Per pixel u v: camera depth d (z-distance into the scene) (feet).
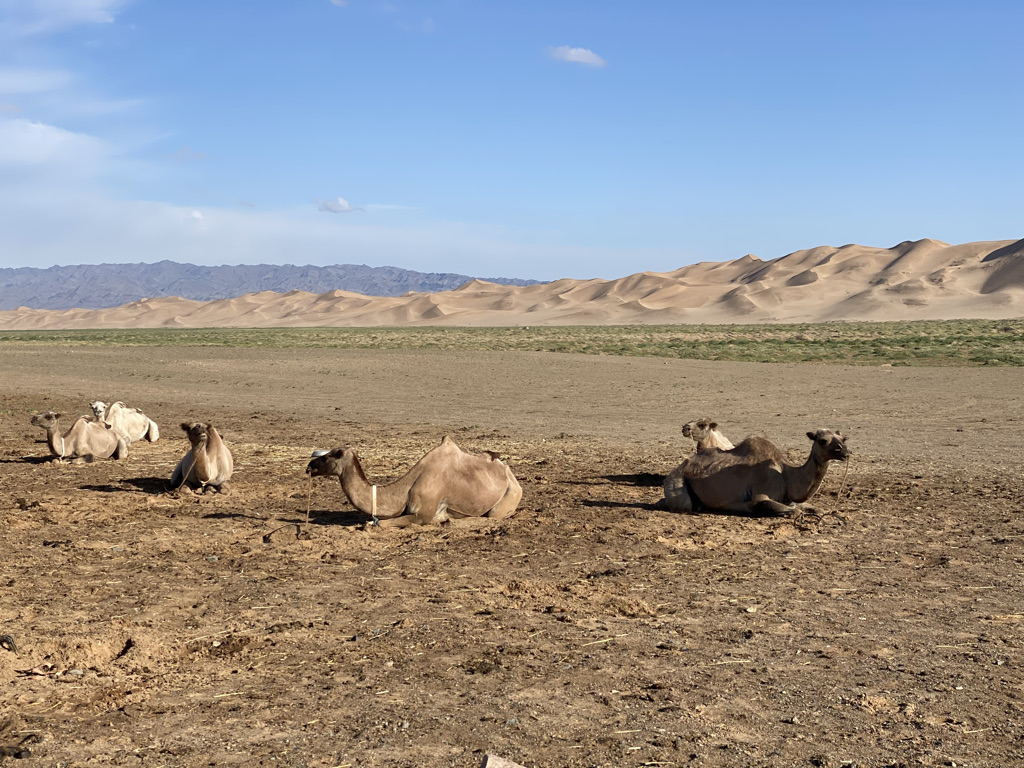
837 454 41.98
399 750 18.90
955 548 37.93
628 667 23.88
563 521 43.09
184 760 18.45
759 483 44.34
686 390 123.13
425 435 81.05
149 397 119.75
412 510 41.42
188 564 34.81
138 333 445.78
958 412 95.14
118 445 65.72
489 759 16.85
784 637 26.43
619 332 381.19
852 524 42.70
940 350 199.41
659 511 45.88
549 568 34.42
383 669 23.67
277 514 45.03
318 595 30.60
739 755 18.76
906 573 33.88
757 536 40.19
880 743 19.36
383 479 55.62
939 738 19.62
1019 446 70.44
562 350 228.22
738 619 28.14
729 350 217.56
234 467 61.36
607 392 121.90
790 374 143.43
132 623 27.30
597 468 61.72
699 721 20.43
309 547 37.55
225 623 27.53
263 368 164.66
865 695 21.97
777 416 94.68
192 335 390.21
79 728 19.98
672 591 31.40
